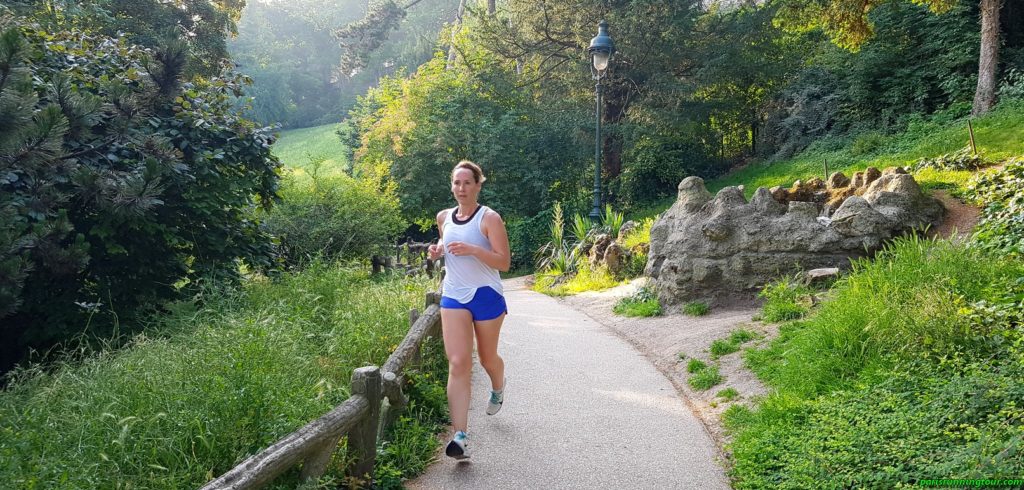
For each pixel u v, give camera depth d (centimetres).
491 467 438
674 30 2269
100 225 759
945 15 2014
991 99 1720
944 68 1983
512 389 616
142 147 765
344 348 598
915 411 416
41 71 757
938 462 352
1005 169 921
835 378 511
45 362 730
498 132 2562
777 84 2533
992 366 455
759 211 884
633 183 2503
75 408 418
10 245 564
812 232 844
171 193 843
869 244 820
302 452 332
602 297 1155
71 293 789
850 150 1956
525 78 2834
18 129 534
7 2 1106
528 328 914
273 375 438
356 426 387
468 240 444
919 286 584
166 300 856
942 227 851
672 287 915
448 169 2648
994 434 359
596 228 1669
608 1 2383
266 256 1003
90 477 322
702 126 2536
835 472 377
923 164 1140
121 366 475
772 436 441
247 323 534
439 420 525
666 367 691
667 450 464
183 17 2516
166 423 378
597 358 731
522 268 2302
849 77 2178
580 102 2606
